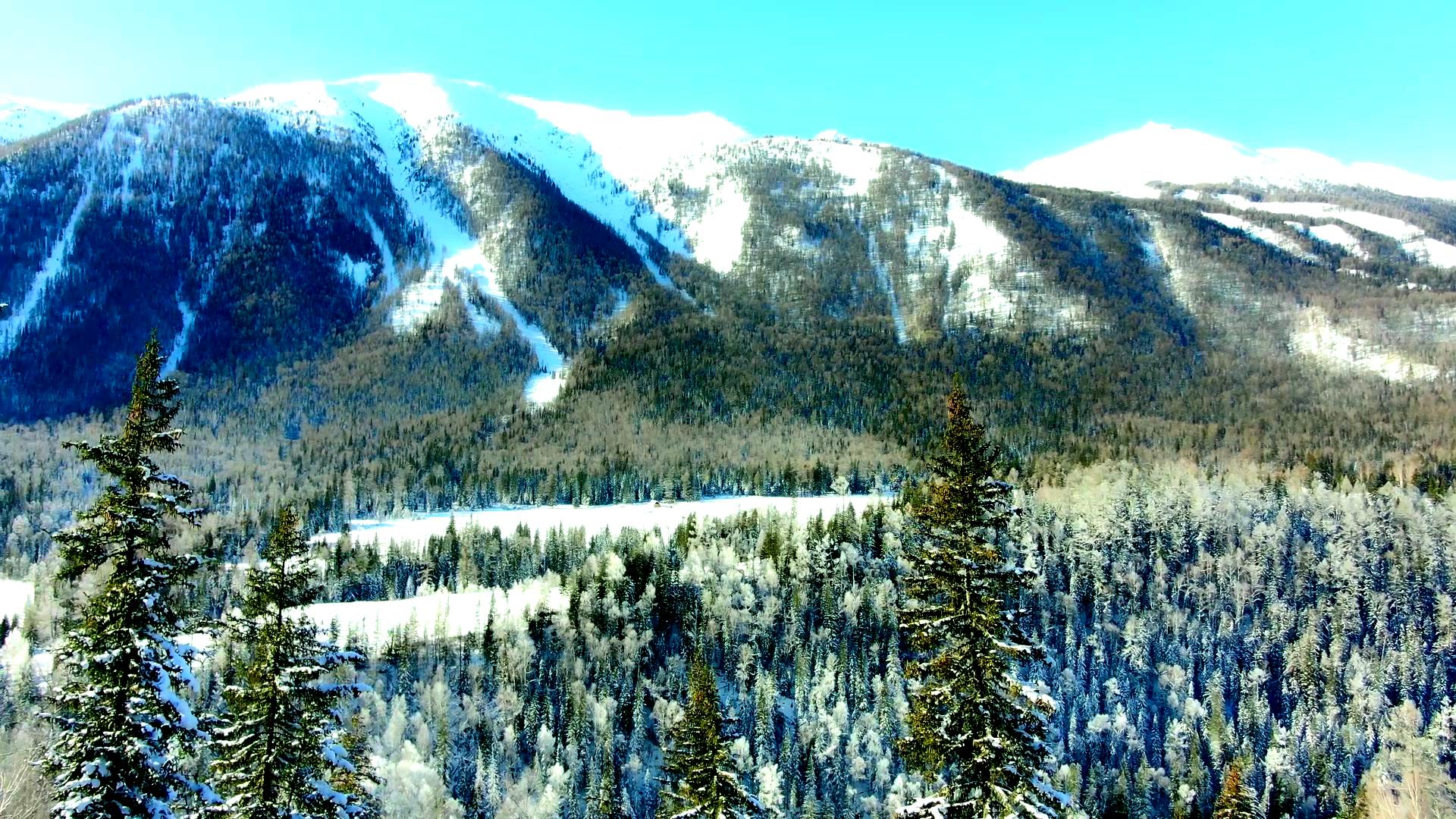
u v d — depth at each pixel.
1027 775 23.56
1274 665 154.25
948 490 25.06
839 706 128.88
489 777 111.75
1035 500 195.12
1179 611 161.25
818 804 114.06
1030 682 25.02
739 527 196.75
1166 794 121.19
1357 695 137.12
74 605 23.72
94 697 22.41
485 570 188.38
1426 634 152.12
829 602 153.00
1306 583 164.75
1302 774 123.81
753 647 146.00
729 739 44.53
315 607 156.88
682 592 158.38
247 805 26.86
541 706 130.62
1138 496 191.25
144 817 22.55
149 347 24.42
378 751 100.94
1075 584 162.62
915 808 24.11
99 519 23.38
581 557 187.12
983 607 24.20
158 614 23.69
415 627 139.12
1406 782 57.50
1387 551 167.12
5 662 91.62
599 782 115.00
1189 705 138.75
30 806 24.52
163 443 23.97
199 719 25.41
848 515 189.88
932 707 24.62
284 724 28.34
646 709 137.88
